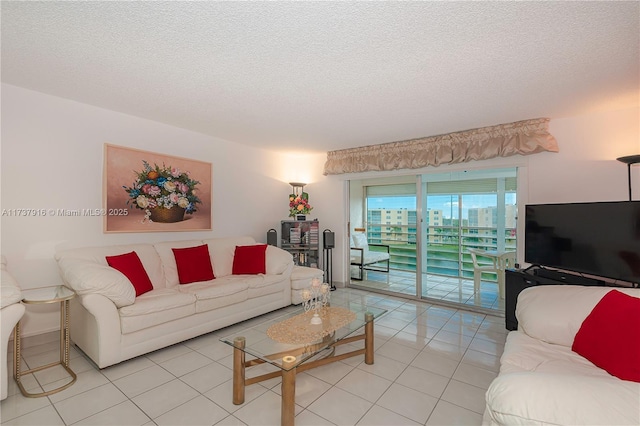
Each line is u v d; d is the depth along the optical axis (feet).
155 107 10.03
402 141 14.23
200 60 6.89
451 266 15.72
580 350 5.57
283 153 17.38
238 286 10.73
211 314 9.90
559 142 10.89
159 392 6.84
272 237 15.62
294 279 13.17
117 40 6.09
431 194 15.98
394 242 15.99
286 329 7.65
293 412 5.60
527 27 5.59
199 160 13.15
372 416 6.07
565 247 9.36
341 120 11.19
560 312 6.27
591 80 7.81
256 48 6.36
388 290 15.78
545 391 3.49
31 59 6.92
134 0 4.87
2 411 6.14
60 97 9.32
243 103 9.55
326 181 17.42
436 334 10.36
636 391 3.36
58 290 7.82
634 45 6.16
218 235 14.08
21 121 8.69
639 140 9.61
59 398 6.57
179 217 12.46
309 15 5.26
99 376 7.48
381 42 6.11
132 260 9.53
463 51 6.44
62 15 5.28
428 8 5.07
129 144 10.93
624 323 5.01
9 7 5.03
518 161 11.60
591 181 10.32
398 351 9.05
